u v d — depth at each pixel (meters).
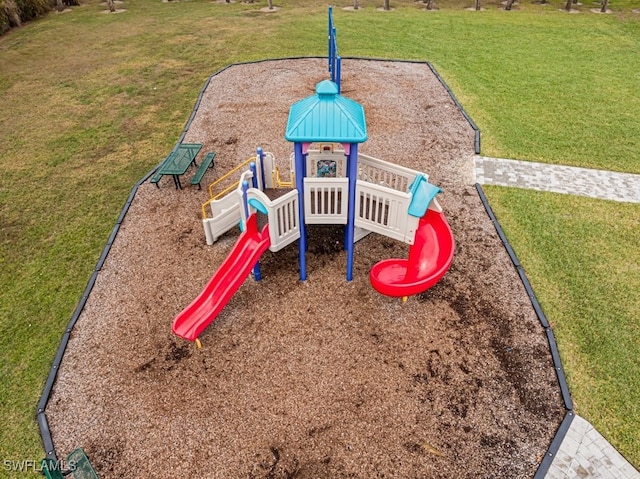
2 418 5.54
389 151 10.83
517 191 9.32
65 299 7.14
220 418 5.48
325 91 5.83
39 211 9.09
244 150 11.02
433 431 5.30
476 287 7.15
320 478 4.89
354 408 5.54
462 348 6.24
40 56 17.61
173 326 6.23
